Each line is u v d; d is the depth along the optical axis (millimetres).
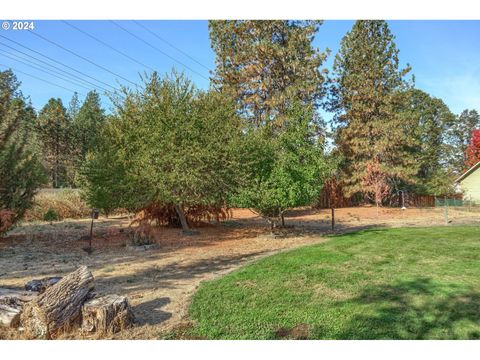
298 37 24922
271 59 25281
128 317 4441
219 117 13453
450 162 57500
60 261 8656
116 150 13188
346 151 29781
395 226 15695
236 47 26578
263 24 25344
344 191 28969
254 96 25375
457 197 33625
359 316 4625
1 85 14641
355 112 29266
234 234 13633
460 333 4098
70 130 58062
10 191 12102
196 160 12266
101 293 5914
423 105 51719
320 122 28141
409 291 5578
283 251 9695
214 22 26578
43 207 21203
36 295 4699
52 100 64750
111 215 24656
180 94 13188
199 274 7297
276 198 11883
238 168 12680
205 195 12992
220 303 5238
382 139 27812
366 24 29234
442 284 5922
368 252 8891
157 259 8891
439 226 15008
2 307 4453
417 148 38281
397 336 4055
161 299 5582
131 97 13641
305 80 25266
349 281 6246
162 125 12398
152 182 12297
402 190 31703
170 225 15867
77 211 22922
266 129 15055
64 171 56094
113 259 8914
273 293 5652
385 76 29172
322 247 9805
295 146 12570
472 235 11570
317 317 4629
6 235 13070
